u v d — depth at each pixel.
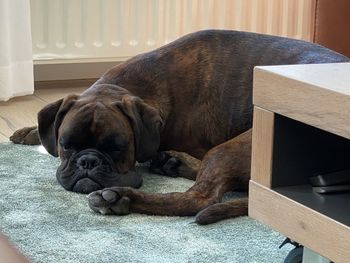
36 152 1.33
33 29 1.73
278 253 0.90
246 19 1.96
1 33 1.58
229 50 1.24
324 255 0.65
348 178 0.72
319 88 0.64
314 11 1.50
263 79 0.71
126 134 1.10
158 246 0.91
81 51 1.79
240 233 0.96
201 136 1.24
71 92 1.81
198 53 1.25
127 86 1.22
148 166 1.29
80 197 1.09
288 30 2.00
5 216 1.00
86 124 1.09
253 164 0.74
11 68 1.63
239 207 1.02
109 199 1.00
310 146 0.74
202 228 0.98
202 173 1.07
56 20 1.74
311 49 1.20
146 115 1.14
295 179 0.73
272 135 0.71
